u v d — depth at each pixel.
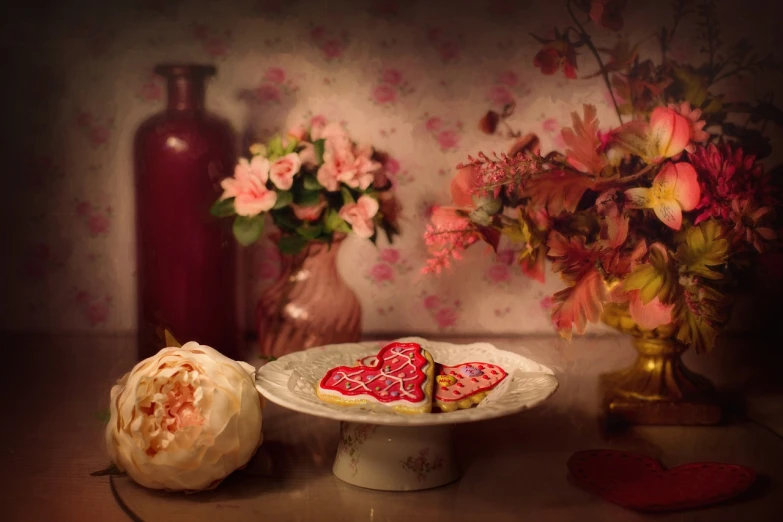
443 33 1.27
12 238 1.32
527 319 1.33
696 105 1.11
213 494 0.86
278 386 0.85
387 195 1.13
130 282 1.33
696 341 0.98
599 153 1.02
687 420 1.04
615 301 0.99
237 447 0.84
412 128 1.29
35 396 1.12
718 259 0.98
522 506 0.84
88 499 0.86
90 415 1.06
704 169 0.99
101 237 1.32
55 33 1.28
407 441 0.87
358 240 1.31
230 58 1.28
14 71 1.29
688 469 0.90
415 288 1.32
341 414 0.78
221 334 1.14
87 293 1.34
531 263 1.01
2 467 0.92
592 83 1.26
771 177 1.02
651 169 1.01
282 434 1.00
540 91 1.27
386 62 1.28
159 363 0.84
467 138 1.29
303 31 1.28
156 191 1.11
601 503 0.85
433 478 0.88
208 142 1.11
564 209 1.01
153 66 1.29
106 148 1.31
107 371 1.20
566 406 1.09
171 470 0.83
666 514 0.83
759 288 1.28
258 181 1.07
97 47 1.29
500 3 1.26
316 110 1.29
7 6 1.28
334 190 1.07
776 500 0.85
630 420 1.04
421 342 1.01
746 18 1.21
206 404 0.83
